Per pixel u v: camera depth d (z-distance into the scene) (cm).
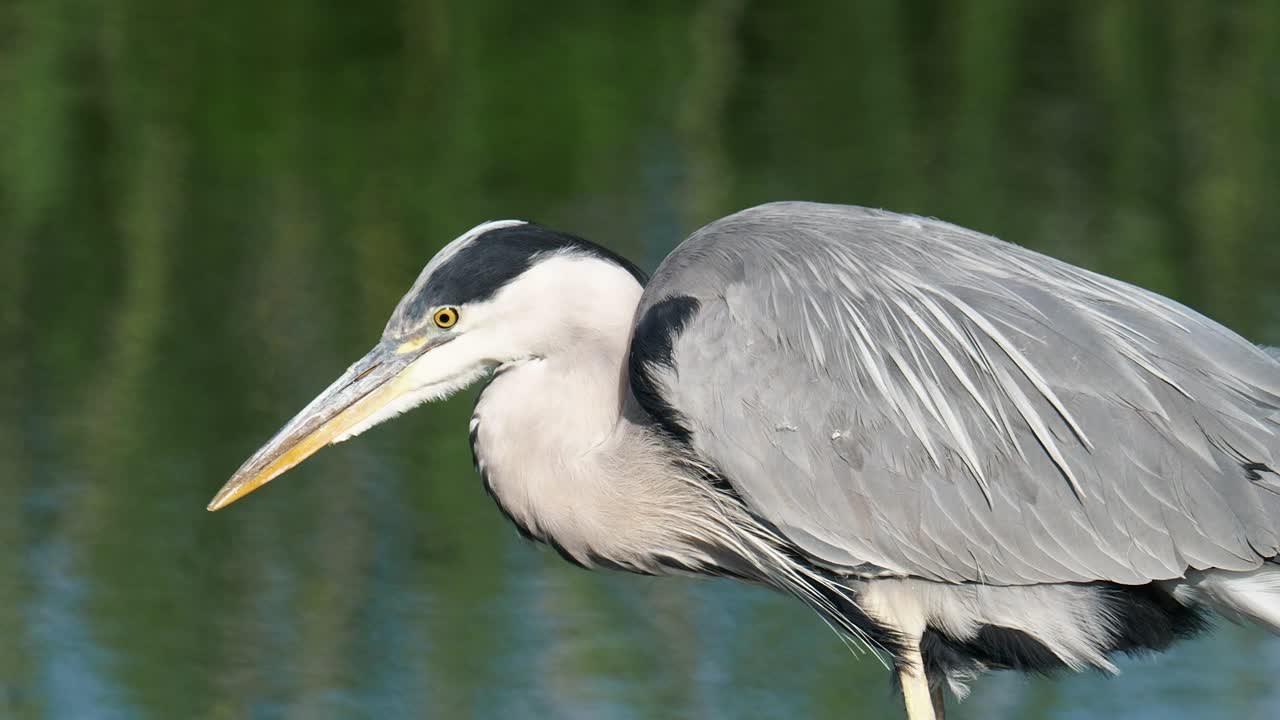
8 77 2116
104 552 1248
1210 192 1880
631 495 781
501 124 2030
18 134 2003
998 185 1898
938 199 1838
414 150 1973
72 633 1154
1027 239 1761
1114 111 2100
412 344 797
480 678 1105
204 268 1733
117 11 2334
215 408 1455
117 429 1423
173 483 1341
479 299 784
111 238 1808
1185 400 751
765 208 817
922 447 755
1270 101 2134
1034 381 752
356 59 2205
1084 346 756
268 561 1240
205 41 2248
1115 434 747
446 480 1376
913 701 784
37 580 1205
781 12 2439
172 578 1215
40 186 1894
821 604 785
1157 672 1146
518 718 1054
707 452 763
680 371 762
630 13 2380
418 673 1112
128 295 1686
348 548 1266
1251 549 739
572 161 1947
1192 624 785
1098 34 2377
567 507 787
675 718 1052
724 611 1212
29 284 1706
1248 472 746
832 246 783
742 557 794
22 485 1338
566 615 1184
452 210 1805
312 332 1594
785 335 762
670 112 2080
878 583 783
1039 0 2486
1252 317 1597
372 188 1888
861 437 756
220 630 1159
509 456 791
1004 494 753
